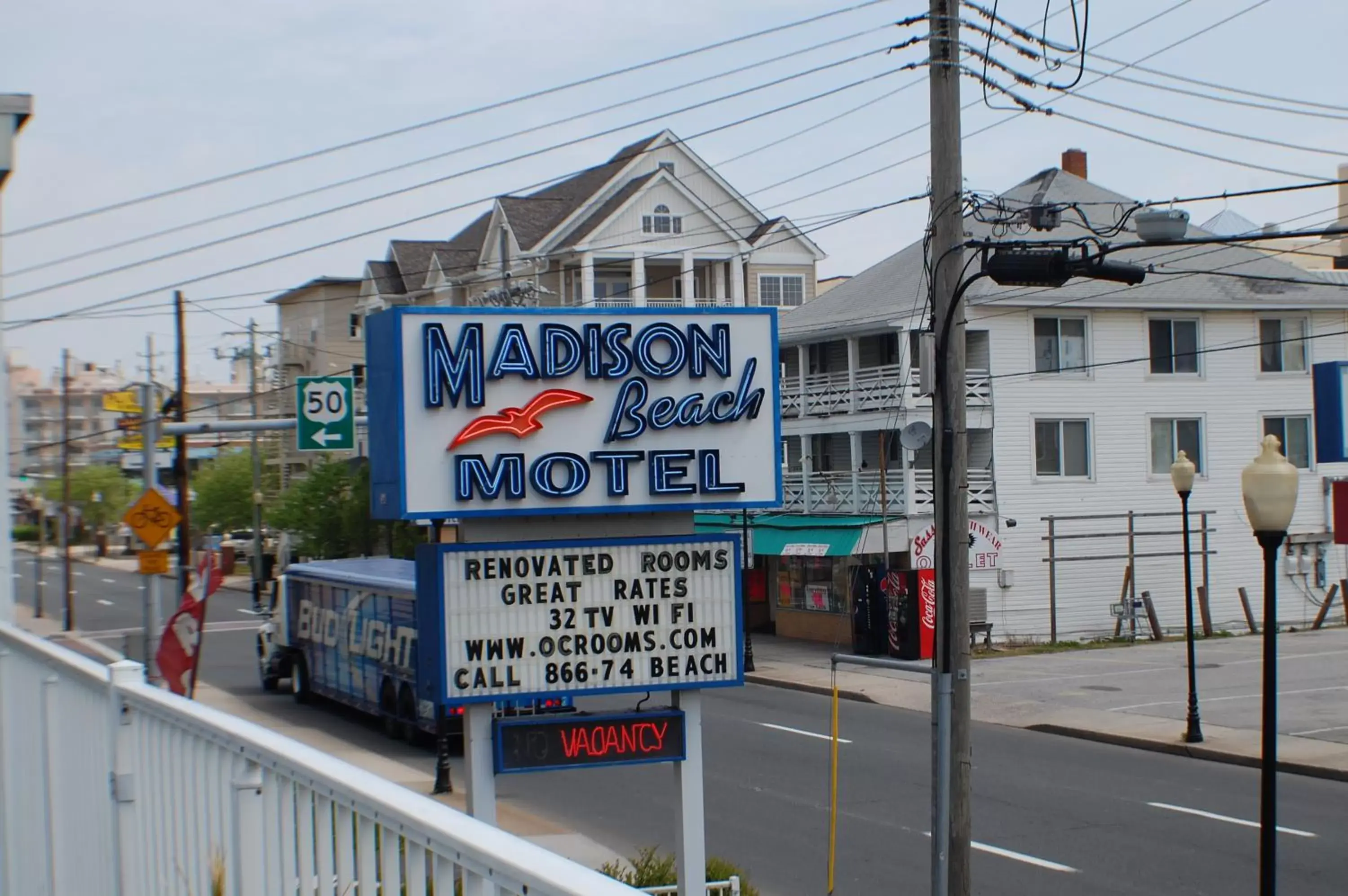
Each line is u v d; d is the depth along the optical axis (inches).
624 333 438.0
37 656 284.5
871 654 1373.0
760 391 446.3
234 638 1780.3
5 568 343.6
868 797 726.5
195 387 4921.3
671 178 1905.8
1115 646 1432.1
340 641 1087.0
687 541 443.5
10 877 312.2
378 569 1122.7
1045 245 506.9
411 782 802.2
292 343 2650.1
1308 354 1664.6
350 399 952.3
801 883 549.6
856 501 1537.9
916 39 558.3
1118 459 1562.5
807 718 1041.5
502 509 428.1
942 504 495.5
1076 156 1873.8
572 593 435.8
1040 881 546.9
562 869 116.3
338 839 164.4
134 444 1654.8
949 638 490.6
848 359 1611.7
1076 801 713.0
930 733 952.9
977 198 527.8
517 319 430.6
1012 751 879.7
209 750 200.2
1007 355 1518.2
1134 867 567.2
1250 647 1389.0
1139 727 930.7
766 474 446.6
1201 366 1609.3
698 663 442.3
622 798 744.3
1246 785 754.8
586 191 1983.3
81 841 261.0
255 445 2233.0
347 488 1942.7
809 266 2064.5
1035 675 1209.4
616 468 436.1
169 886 217.3
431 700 431.8
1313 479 1659.7
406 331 424.2
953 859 491.5
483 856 126.7
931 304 514.6
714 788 756.0
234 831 188.2
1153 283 1581.0
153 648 830.5
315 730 1045.8
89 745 254.8
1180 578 1587.1
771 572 1715.1
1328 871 556.4
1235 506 1606.8
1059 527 1529.3
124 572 3043.8
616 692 438.0
